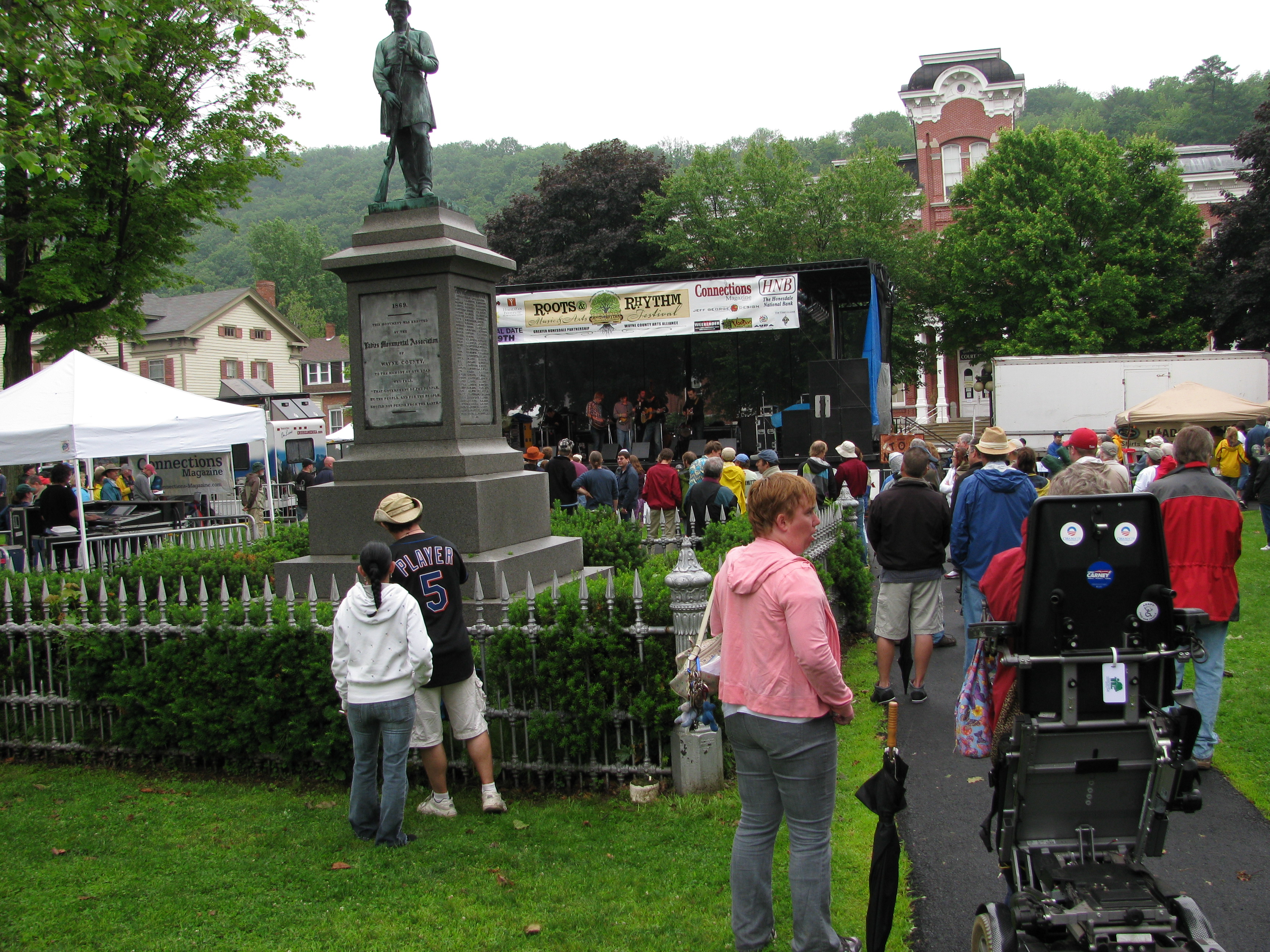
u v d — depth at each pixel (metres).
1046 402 25.52
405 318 7.27
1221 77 74.38
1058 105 96.62
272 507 14.34
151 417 12.33
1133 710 2.87
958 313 34.28
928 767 5.47
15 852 4.58
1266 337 31.05
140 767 5.96
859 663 7.96
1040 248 32.94
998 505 6.09
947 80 43.62
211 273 97.00
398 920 3.78
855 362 20.42
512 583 6.74
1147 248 32.53
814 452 11.09
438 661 4.74
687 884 3.99
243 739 5.60
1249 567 11.47
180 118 17.39
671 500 12.66
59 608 6.31
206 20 16.38
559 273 35.78
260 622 5.66
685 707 4.66
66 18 9.00
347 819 4.91
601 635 5.12
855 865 4.25
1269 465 12.57
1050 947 2.78
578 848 4.41
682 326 21.59
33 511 12.48
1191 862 4.14
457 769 5.42
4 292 17.70
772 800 3.30
